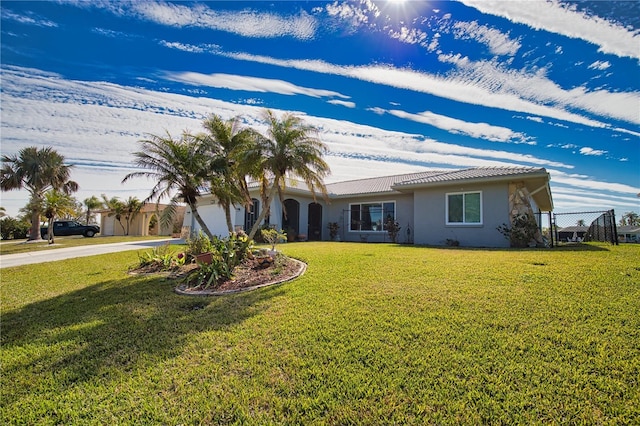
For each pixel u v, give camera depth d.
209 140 11.20
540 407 2.57
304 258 9.76
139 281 8.04
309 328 4.32
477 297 5.08
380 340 3.83
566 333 3.68
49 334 4.82
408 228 17.94
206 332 4.50
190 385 3.21
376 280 6.57
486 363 3.20
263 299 5.82
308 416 2.65
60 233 32.31
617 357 3.15
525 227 12.61
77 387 3.33
